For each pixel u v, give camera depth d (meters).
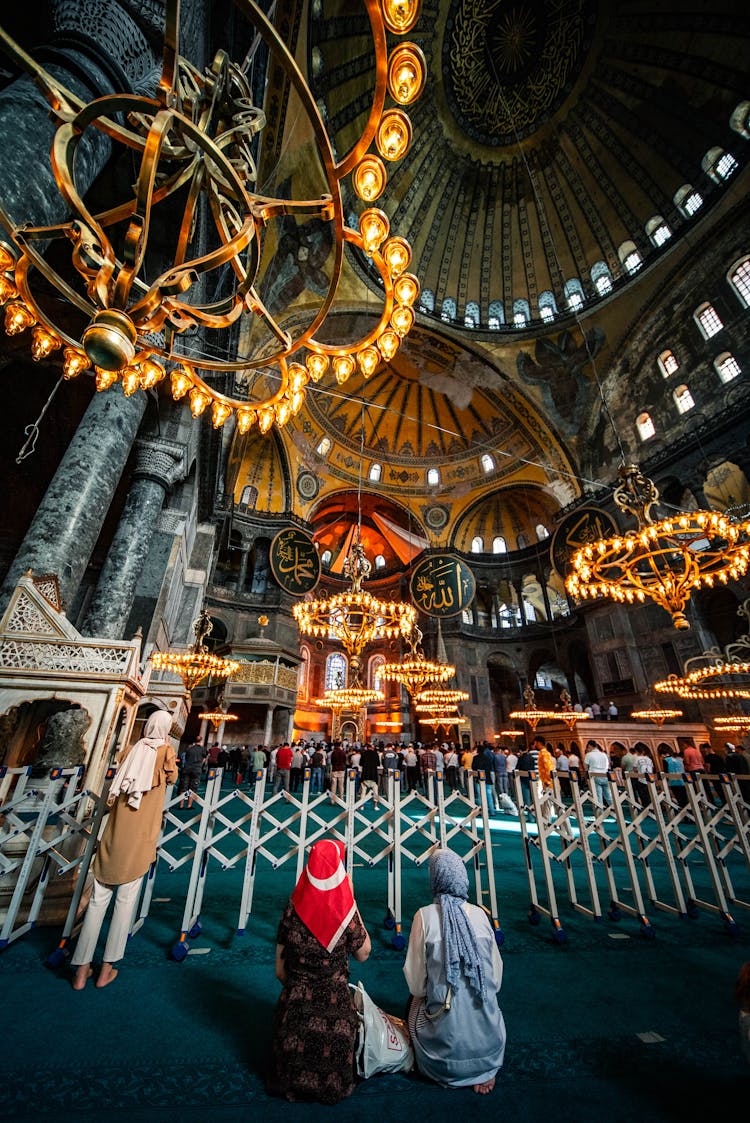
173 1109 1.49
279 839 6.64
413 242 22.05
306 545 20.39
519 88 20.78
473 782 3.55
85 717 3.67
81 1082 1.60
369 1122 1.47
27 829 2.91
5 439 8.83
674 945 3.11
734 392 16.38
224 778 17.36
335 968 1.67
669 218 18.77
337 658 30.38
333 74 15.19
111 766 3.32
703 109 17.06
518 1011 2.22
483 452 26.39
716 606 18.77
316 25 13.12
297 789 14.04
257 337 15.16
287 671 21.61
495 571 26.86
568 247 21.83
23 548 4.55
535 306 22.70
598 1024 2.10
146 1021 2.01
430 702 21.31
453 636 25.25
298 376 4.39
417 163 20.91
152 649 8.59
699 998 2.36
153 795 2.55
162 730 2.67
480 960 1.75
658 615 18.17
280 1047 1.59
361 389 24.92
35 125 3.71
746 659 14.69
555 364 21.61
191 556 13.65
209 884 4.36
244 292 3.59
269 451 24.17
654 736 15.64
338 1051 1.57
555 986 2.48
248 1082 1.65
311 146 13.96
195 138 2.59
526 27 19.59
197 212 6.50
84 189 4.16
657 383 18.89
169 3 2.17
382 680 28.77
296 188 14.26
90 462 5.14
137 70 4.72
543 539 25.66
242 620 22.02
